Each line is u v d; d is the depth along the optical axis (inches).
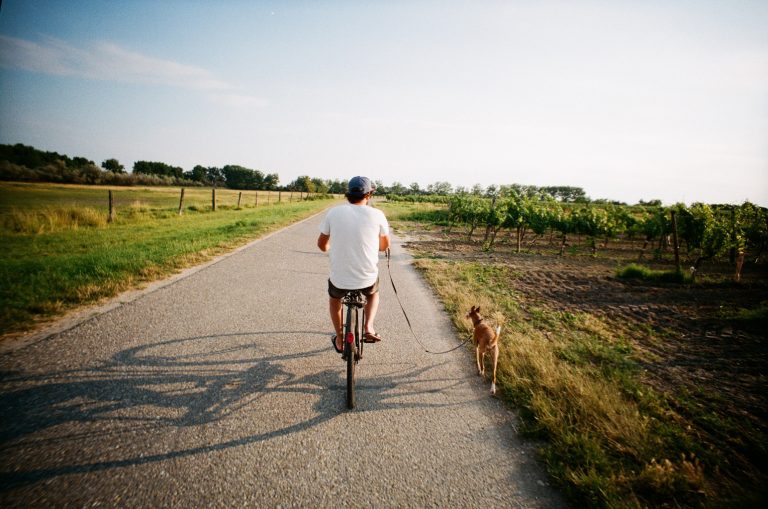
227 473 85.0
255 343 156.9
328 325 183.3
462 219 968.9
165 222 611.8
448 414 115.3
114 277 229.6
